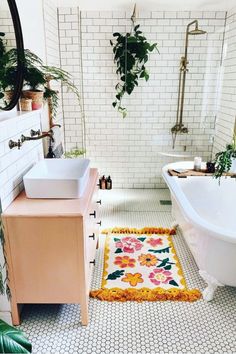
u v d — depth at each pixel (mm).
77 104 3605
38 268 1647
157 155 3912
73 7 3246
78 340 1676
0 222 1545
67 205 1649
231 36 3250
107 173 3998
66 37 3367
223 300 1988
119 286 2107
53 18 3121
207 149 3896
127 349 1621
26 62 1978
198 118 3768
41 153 2326
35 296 1710
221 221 2838
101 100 3674
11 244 1594
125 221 3109
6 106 1815
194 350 1616
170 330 1743
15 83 1853
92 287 2096
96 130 3805
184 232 2477
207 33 3441
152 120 3770
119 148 3883
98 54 3494
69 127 3699
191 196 2840
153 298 1980
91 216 1912
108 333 1723
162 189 4039
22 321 1806
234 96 3164
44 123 2697
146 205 3518
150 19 3395
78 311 1896
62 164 2150
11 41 1894
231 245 1741
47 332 1728
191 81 3615
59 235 1576
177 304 1951
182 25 3416
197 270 2297
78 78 3521
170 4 3135
